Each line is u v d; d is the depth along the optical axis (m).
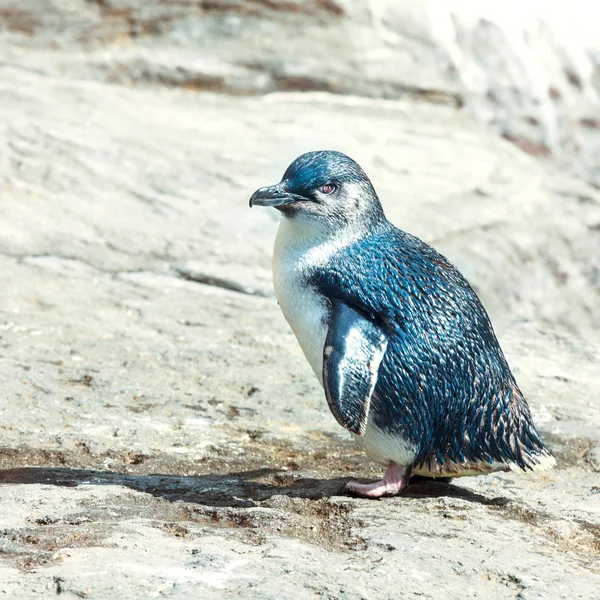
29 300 13.02
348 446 9.82
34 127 17.86
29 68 20.94
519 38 23.30
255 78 21.67
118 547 6.79
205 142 18.70
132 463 9.05
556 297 17.25
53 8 22.53
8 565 6.43
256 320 13.18
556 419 10.70
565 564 7.15
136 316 12.95
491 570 6.84
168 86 21.42
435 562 6.87
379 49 22.58
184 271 14.51
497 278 16.75
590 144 22.38
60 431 9.52
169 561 6.57
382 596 6.29
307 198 7.94
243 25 22.67
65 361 11.35
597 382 12.08
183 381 11.10
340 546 7.18
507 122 22.09
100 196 16.30
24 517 7.34
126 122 19.06
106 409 10.15
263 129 19.62
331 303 7.93
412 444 7.91
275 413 10.45
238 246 15.39
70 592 6.03
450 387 7.79
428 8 23.34
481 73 22.62
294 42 22.45
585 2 24.56
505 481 8.92
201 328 12.73
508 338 13.81
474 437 7.88
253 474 8.86
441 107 22.06
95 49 21.92
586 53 23.45
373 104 21.69
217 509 7.70
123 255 14.78
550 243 17.98
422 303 7.81
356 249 8.00
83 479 8.50
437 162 19.39
